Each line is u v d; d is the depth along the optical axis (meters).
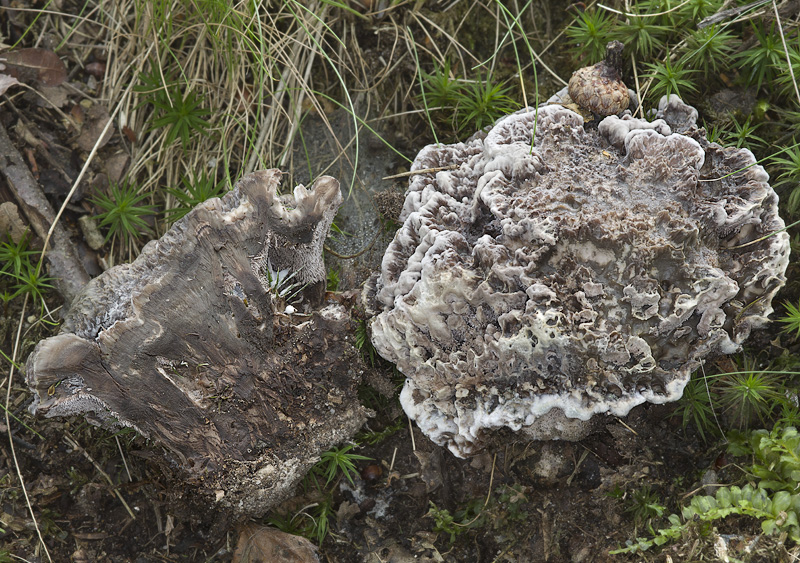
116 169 0.78
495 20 0.79
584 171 0.73
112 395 0.71
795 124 0.76
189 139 0.78
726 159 0.74
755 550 0.72
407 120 0.79
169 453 0.73
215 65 0.78
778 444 0.73
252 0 0.77
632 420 0.75
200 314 0.72
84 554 0.75
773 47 0.75
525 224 0.72
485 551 0.75
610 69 0.75
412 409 0.74
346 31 0.79
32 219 0.76
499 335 0.71
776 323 0.76
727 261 0.73
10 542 0.75
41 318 0.76
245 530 0.75
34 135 0.77
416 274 0.73
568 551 0.74
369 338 0.75
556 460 0.76
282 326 0.73
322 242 0.74
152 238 0.78
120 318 0.71
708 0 0.76
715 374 0.75
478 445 0.74
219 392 0.72
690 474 0.75
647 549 0.73
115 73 0.78
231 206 0.72
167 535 0.76
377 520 0.76
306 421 0.73
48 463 0.75
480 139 0.76
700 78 0.77
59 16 0.78
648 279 0.71
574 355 0.71
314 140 0.79
